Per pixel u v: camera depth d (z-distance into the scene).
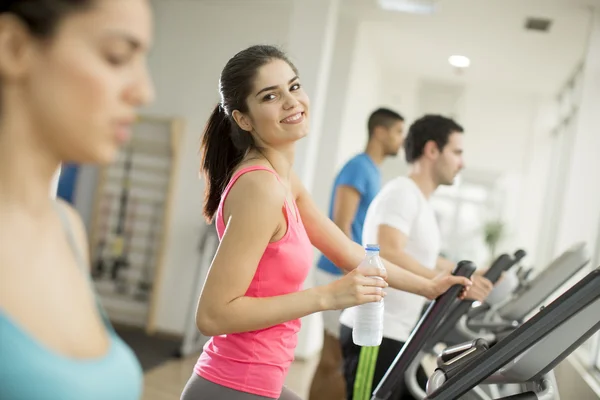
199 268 5.71
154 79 6.44
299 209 1.96
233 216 1.54
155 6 6.46
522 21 5.65
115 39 0.69
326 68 5.46
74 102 0.68
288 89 1.69
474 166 8.80
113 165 6.45
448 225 9.18
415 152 2.84
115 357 0.80
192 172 6.34
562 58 6.56
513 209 8.77
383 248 2.58
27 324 0.70
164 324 6.32
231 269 1.51
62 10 0.66
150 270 6.39
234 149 1.81
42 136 0.70
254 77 1.67
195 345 5.73
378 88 8.36
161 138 6.37
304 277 1.67
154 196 6.39
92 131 0.69
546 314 1.36
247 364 1.58
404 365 1.95
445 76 8.33
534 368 1.49
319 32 5.31
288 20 6.23
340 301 1.55
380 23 6.39
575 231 4.97
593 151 5.01
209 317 1.51
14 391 0.66
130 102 0.72
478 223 9.08
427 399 1.40
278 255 1.59
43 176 0.73
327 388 3.63
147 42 0.73
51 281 0.74
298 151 5.23
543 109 8.51
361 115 7.21
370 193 3.78
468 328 3.02
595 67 5.08
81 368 0.73
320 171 6.21
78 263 0.83
